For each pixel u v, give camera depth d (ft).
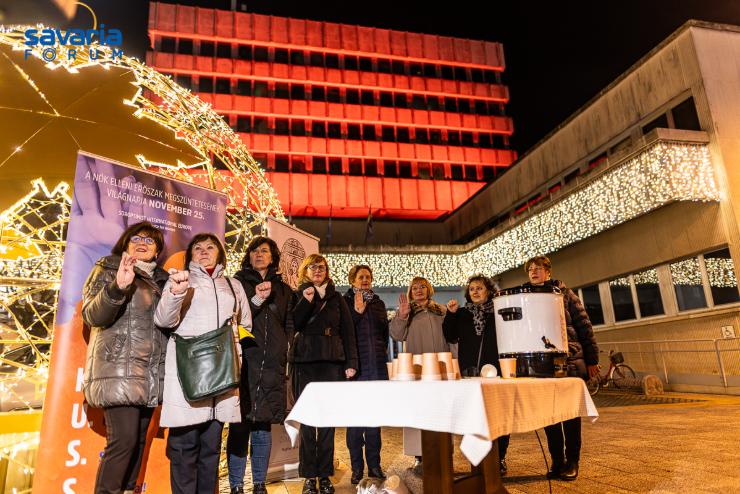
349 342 12.69
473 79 142.31
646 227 39.17
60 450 9.55
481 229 73.31
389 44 136.67
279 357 11.47
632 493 10.46
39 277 12.65
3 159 11.19
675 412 24.16
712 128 34.30
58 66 13.03
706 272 34.24
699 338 34.35
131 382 8.54
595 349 13.05
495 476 8.78
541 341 8.27
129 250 9.29
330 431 11.88
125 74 13.94
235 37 126.31
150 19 122.01
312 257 12.95
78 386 9.91
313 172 123.54
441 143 134.82
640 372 39.27
